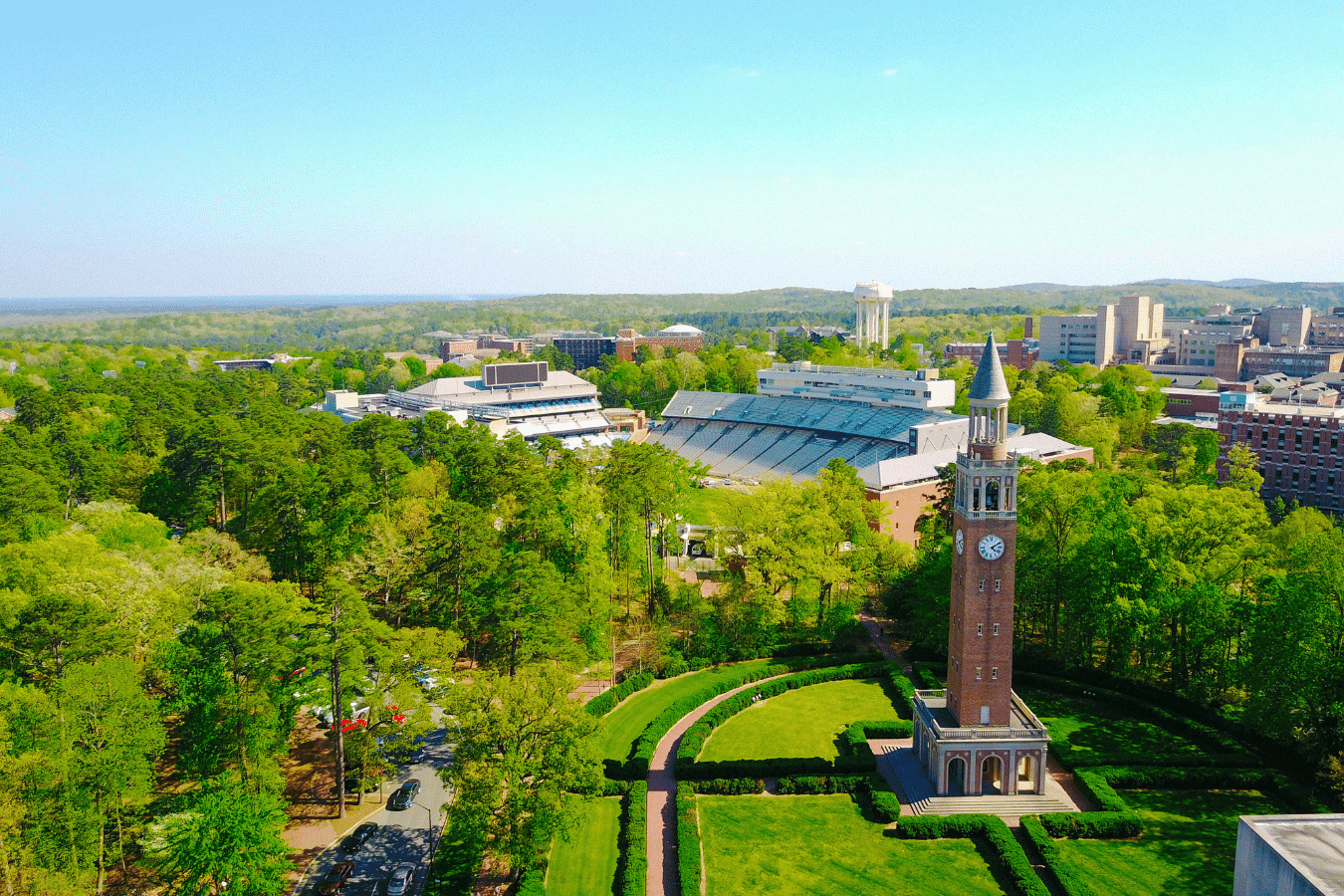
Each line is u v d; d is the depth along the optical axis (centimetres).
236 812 6181
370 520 11425
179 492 13388
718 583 12938
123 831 6975
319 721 9525
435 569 10425
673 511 13238
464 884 6894
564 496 11312
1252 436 18775
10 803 5869
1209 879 6894
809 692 10625
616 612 11644
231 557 10794
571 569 11144
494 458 13975
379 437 15288
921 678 10731
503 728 6894
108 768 6303
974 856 7312
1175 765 8531
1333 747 7950
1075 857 7188
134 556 9650
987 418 8031
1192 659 9981
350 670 7756
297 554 11794
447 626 10456
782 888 6888
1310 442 17862
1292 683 8212
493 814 6931
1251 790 8212
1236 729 9050
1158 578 9769
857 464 19350
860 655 11569
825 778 8362
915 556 12638
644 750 8838
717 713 9744
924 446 17488
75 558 8756
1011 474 7888
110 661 6688
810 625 12194
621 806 8144
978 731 7981
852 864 7200
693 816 7719
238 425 14100
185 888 6081
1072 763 8588
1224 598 9444
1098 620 10075
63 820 6119
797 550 11306
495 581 9600
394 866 7106
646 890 6812
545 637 9069
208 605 7300
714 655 11344
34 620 7056
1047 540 10831
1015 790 8062
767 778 8550
